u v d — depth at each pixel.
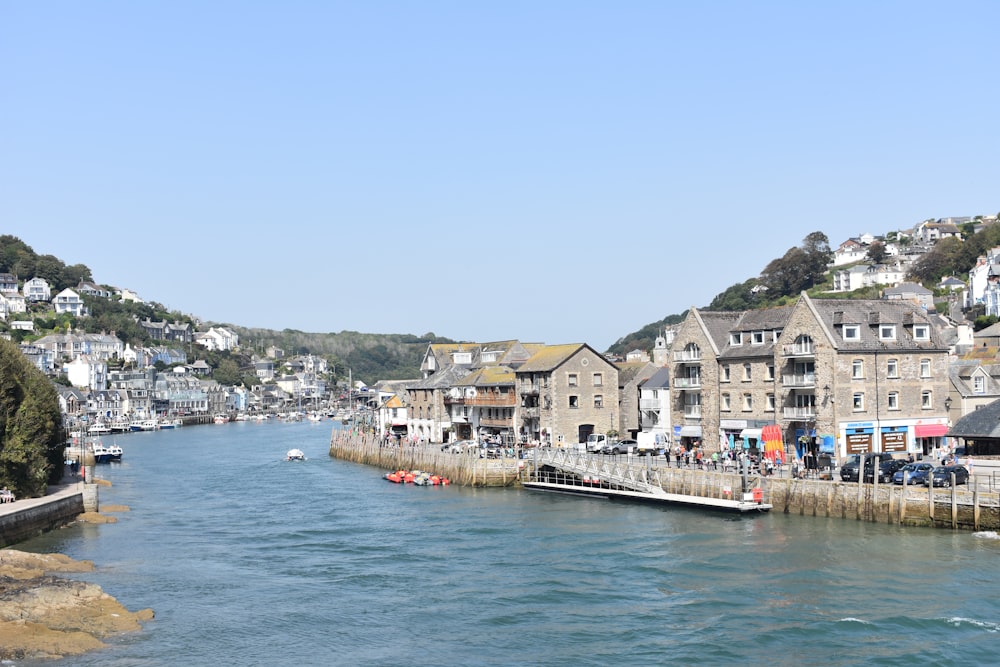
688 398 112.62
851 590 58.09
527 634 53.53
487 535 81.06
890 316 98.50
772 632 51.84
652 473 95.06
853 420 93.81
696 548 71.12
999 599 55.12
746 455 88.00
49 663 48.66
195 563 72.69
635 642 51.47
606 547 73.56
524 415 133.25
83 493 97.50
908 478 75.12
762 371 102.06
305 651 51.22
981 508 68.44
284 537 83.25
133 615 57.09
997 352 129.88
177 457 177.38
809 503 79.50
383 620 56.78
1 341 108.19
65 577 67.44
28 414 93.62
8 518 78.62
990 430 83.44
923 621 52.06
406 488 115.50
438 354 171.00
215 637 53.53
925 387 97.81
